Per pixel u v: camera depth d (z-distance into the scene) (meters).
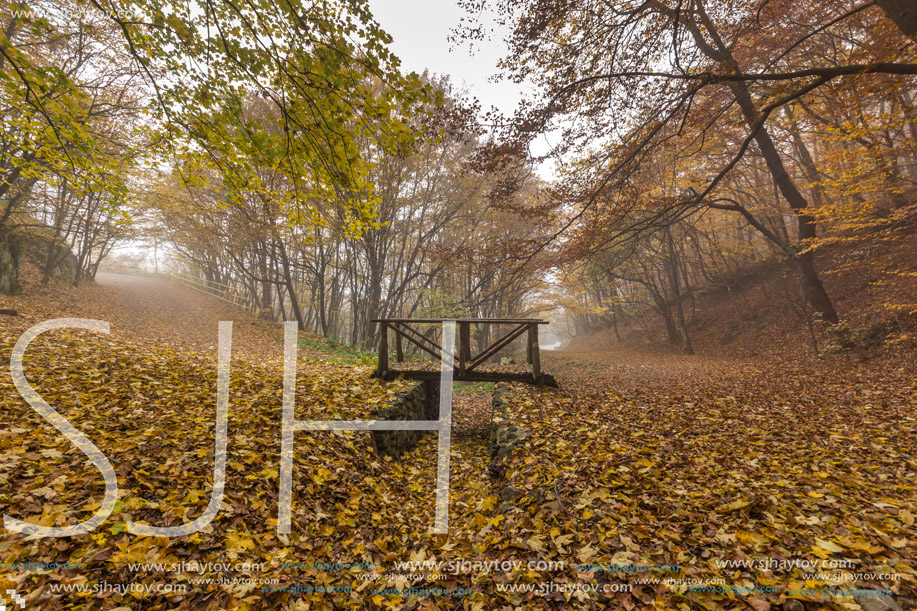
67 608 1.65
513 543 2.42
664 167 13.59
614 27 6.89
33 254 16.12
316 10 3.30
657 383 8.80
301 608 1.96
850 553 1.99
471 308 17.31
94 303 15.05
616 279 24.88
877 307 10.77
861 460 3.42
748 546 2.11
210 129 4.11
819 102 9.23
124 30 3.64
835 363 9.26
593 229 9.07
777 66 10.74
